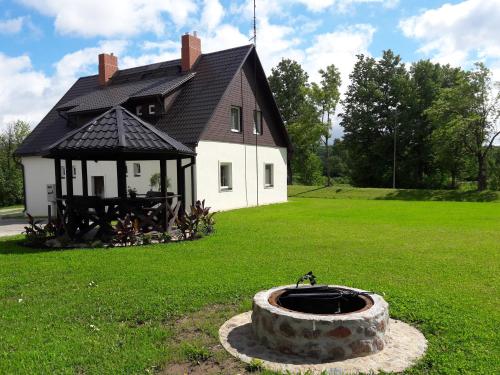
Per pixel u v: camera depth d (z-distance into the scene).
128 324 5.21
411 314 5.28
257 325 4.59
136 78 23.75
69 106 21.80
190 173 18.09
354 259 8.57
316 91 39.94
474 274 7.33
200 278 7.10
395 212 18.95
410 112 45.47
